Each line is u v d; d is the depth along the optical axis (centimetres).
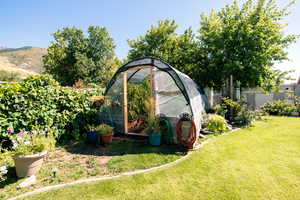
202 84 1020
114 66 2430
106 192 243
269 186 251
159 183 266
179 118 471
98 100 614
